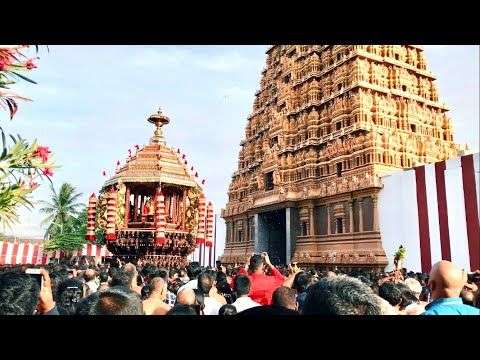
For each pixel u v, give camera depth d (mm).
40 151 4926
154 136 24859
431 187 28141
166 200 24406
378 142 34438
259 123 53969
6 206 4805
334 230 36812
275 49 52469
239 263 50000
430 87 42781
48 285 4344
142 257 22453
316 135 41344
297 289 8234
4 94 4035
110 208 21734
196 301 5742
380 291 6457
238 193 54688
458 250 25766
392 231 30938
